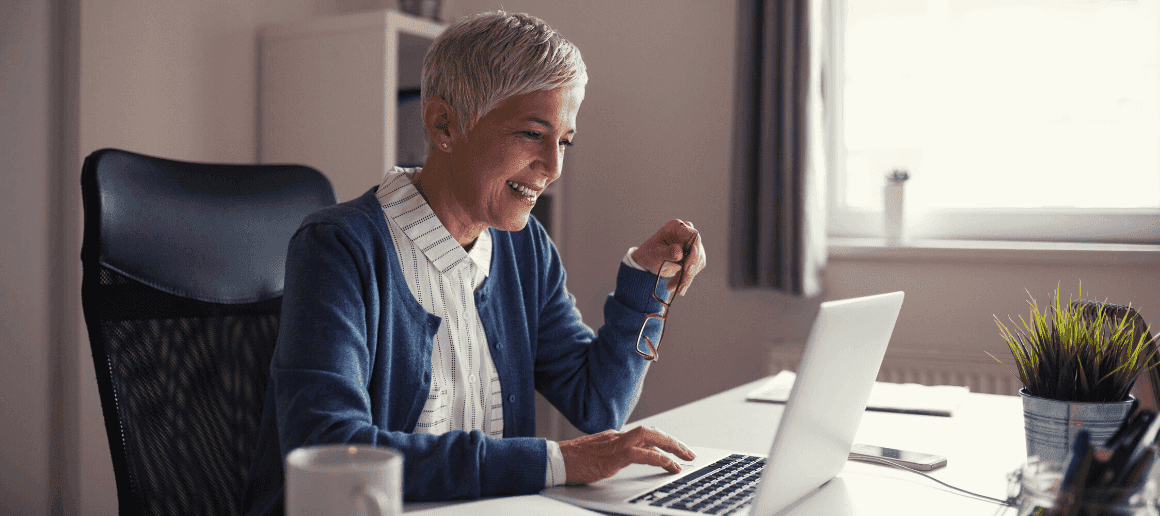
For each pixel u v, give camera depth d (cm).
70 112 195
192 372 102
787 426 66
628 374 111
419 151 244
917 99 240
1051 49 224
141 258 100
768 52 222
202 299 106
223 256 109
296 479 45
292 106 229
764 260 226
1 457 188
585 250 277
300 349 82
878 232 244
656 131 263
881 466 94
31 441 193
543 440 82
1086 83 221
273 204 118
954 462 96
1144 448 56
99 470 200
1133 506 52
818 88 221
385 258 94
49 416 195
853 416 83
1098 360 79
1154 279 196
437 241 99
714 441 105
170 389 99
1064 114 224
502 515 71
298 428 77
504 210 98
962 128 235
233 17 230
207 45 223
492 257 109
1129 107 217
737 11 228
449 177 100
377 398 91
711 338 254
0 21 185
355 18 216
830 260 235
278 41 232
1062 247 207
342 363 82
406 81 252
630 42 267
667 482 81
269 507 82
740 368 249
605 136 272
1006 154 231
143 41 207
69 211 195
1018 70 228
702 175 256
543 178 96
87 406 197
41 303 193
